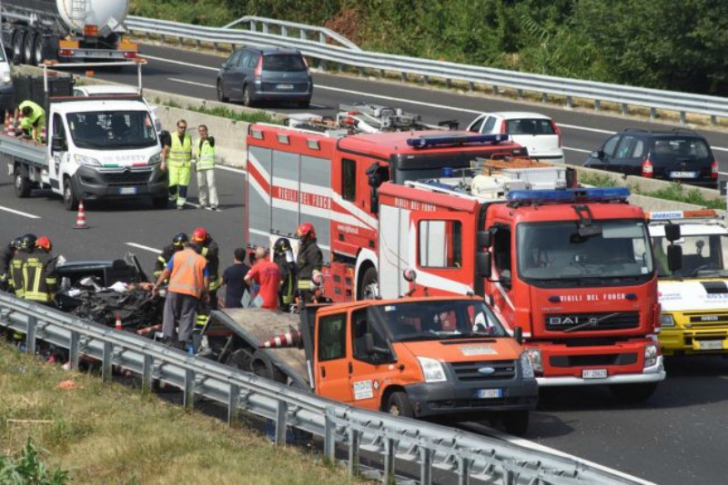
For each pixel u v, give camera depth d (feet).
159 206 237.66
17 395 122.72
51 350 141.69
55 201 244.22
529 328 124.06
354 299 159.74
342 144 163.53
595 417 122.11
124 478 99.81
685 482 101.09
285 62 326.65
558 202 128.26
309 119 180.65
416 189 142.51
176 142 233.76
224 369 113.50
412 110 323.98
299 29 420.36
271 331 123.75
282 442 107.65
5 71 306.96
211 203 235.20
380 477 98.37
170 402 124.36
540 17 417.90
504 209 127.44
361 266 158.71
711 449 110.63
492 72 342.44
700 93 367.25
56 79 274.36
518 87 336.90
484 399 109.09
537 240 125.29
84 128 236.02
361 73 382.01
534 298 123.85
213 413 120.98
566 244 125.59
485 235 126.72
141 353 124.26
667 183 220.84
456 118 312.29
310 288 156.25
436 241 135.44
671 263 136.67
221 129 287.89
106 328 127.85
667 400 129.29
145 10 485.56
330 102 337.11
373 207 155.94
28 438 99.60
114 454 104.27
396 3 445.37
